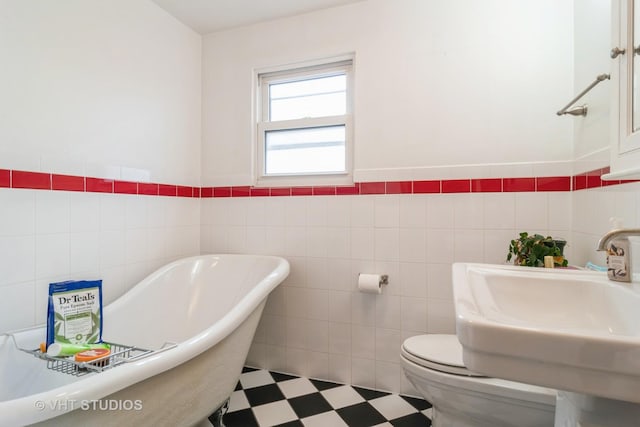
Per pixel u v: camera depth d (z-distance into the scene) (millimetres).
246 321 1401
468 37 1659
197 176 2199
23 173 1284
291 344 1966
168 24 1972
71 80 1457
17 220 1266
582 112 1391
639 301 685
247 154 2102
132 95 1747
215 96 2184
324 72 2004
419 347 1328
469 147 1660
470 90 1658
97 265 1569
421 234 1730
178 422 1066
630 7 836
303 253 1951
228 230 2141
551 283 919
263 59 2055
